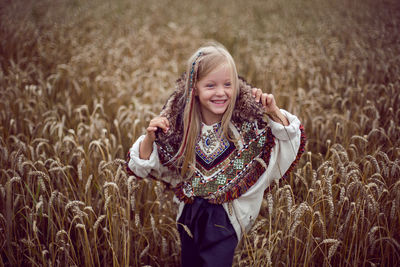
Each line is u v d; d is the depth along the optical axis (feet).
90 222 7.52
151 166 6.31
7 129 11.16
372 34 20.90
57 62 18.21
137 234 8.02
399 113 11.09
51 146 10.03
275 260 7.24
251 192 6.35
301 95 13.25
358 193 6.93
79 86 15.72
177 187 6.57
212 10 37.06
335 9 32.58
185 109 6.07
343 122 10.55
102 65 18.30
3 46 18.80
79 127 10.25
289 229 6.65
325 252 6.89
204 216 6.35
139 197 8.37
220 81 5.83
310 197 7.43
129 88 15.24
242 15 34.14
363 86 14.17
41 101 12.64
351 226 7.14
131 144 9.87
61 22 26.63
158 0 40.68
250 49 21.25
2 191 7.24
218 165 6.31
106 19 30.45
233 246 6.31
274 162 6.36
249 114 5.96
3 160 8.90
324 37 22.56
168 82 16.63
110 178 7.60
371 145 9.63
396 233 7.41
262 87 14.49
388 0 32.55
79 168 7.36
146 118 11.59
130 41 22.56
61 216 8.02
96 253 6.96
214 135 6.30
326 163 7.11
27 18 25.45
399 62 15.37
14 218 7.63
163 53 21.04
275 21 30.12
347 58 18.02
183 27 27.37
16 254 7.72
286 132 6.00
